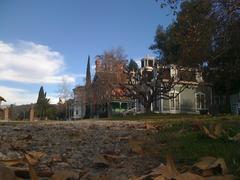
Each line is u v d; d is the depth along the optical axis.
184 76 29.78
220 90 45.53
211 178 3.07
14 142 6.71
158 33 46.59
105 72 53.00
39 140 7.29
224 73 35.16
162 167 3.32
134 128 10.75
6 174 2.84
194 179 3.03
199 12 15.61
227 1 14.57
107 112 55.31
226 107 46.88
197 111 47.22
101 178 3.41
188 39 16.23
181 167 3.87
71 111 76.19
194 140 5.98
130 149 5.70
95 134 8.81
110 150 5.90
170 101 46.50
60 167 4.44
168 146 5.66
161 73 36.66
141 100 37.28
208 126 7.61
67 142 7.07
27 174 3.40
